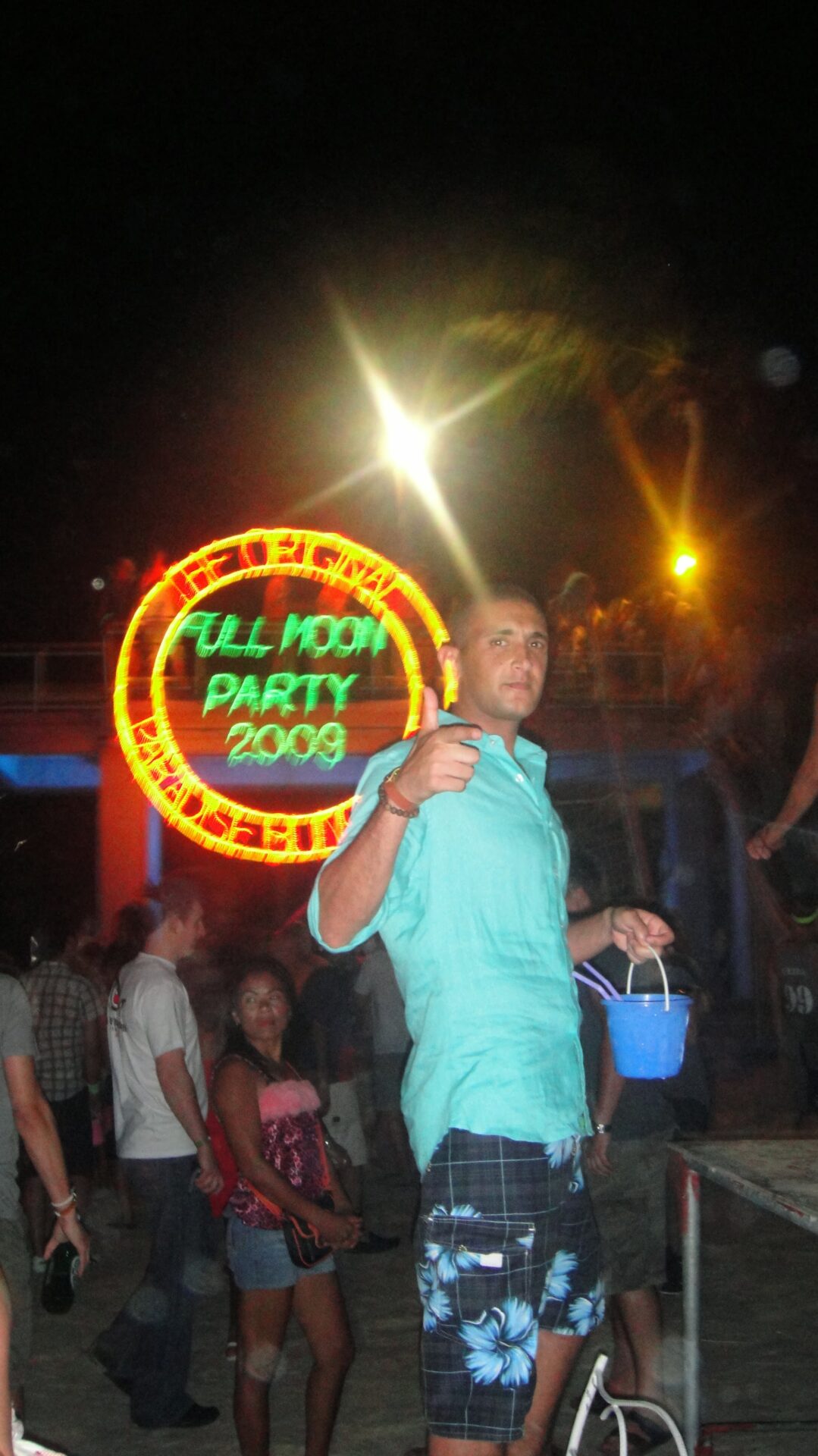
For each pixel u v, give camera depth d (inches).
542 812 121.1
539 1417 122.2
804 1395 212.2
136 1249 325.7
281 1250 171.5
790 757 424.2
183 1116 209.3
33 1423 213.6
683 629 722.2
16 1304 149.2
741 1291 271.6
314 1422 172.9
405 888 116.0
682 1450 119.8
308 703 721.0
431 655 727.1
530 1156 111.9
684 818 719.1
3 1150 155.7
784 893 248.4
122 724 554.6
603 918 132.6
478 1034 112.8
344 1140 323.3
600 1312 123.0
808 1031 240.7
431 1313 112.2
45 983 307.1
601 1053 189.2
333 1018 325.4
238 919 525.3
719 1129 412.2
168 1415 209.8
